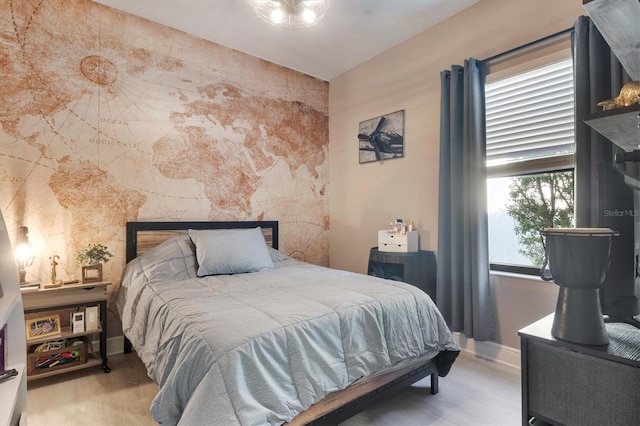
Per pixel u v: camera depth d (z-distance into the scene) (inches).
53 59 99.8
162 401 49.3
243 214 137.6
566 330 37.2
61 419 70.5
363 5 106.0
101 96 107.3
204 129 127.9
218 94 131.3
